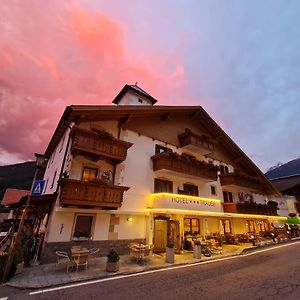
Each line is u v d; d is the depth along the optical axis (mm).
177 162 16547
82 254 9297
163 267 10250
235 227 21094
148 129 17266
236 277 8758
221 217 19906
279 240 20422
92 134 12383
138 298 6477
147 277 8633
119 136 15125
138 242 13578
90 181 11555
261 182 25906
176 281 8164
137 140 16125
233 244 18141
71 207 11430
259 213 22344
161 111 17547
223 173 22875
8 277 7844
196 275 9023
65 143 14508
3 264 8008
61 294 6703
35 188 8898
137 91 21031
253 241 18047
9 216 25016
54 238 10742
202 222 17844
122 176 14242
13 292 6828
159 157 15961
